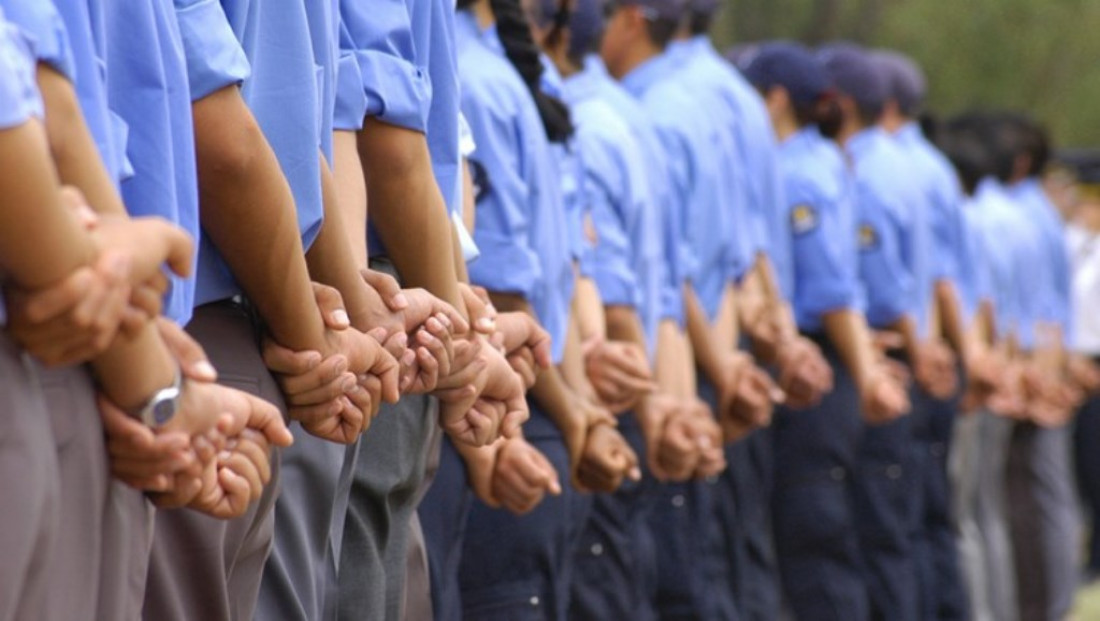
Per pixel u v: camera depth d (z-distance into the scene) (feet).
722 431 43.06
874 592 52.85
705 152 42.68
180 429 17.37
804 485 49.78
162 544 18.95
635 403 38.22
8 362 15.62
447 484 29.43
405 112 24.00
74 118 16.63
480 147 30.50
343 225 21.91
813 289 50.08
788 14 94.27
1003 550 61.11
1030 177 65.77
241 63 19.42
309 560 22.09
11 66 15.11
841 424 49.85
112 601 17.30
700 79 43.86
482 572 31.01
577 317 35.55
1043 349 65.72
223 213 19.53
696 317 42.32
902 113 56.80
